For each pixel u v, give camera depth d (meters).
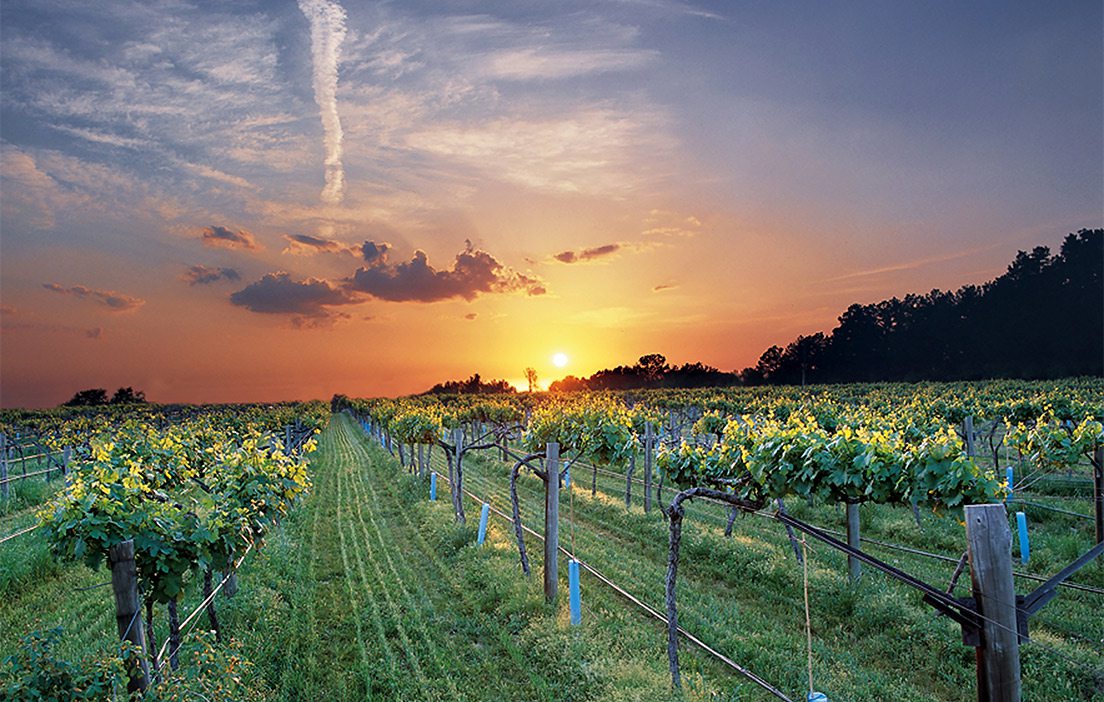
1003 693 4.82
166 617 10.26
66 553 6.66
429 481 23.88
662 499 20.56
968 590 11.01
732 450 11.11
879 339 132.12
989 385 56.72
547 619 9.99
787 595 11.23
